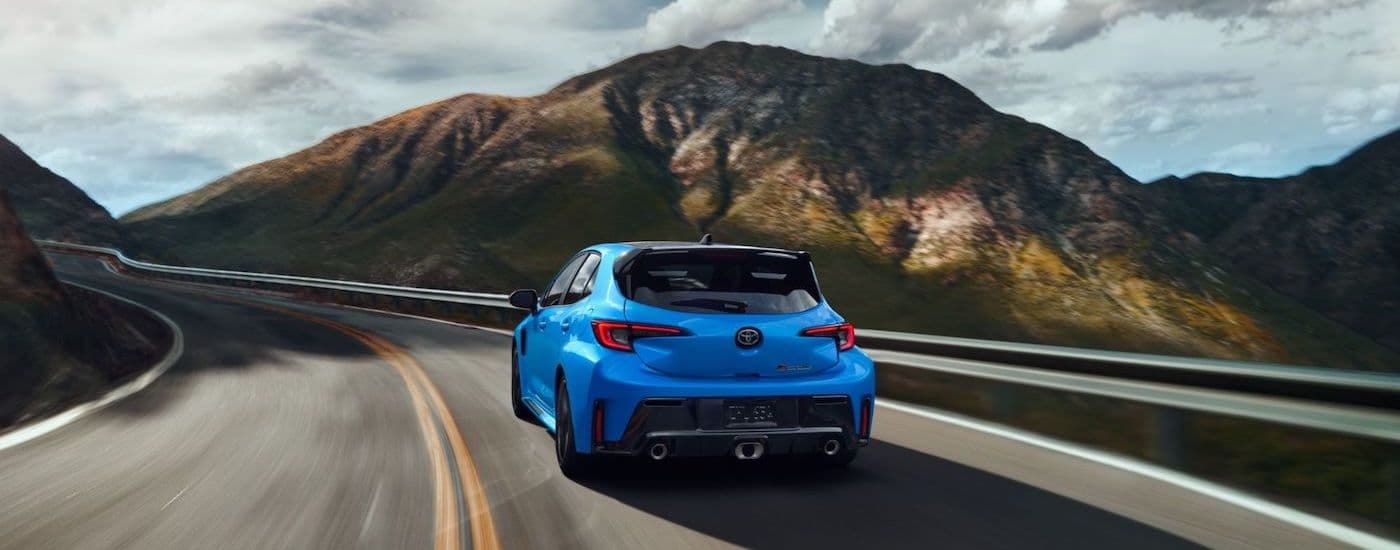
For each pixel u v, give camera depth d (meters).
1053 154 174.88
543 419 6.95
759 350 5.69
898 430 7.85
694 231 157.00
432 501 5.44
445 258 146.88
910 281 139.00
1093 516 5.10
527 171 189.62
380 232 168.00
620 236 154.25
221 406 9.44
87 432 8.05
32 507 5.45
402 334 18.81
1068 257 147.62
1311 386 5.41
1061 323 127.88
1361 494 6.10
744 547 4.58
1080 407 9.71
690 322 5.64
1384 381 4.92
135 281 42.38
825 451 5.79
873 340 10.62
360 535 4.76
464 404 9.30
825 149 185.12
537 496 5.56
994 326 125.12
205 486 5.88
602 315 5.76
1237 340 135.00
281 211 194.00
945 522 5.01
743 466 6.41
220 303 29.38
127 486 5.93
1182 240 159.12
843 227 156.75
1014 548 4.54
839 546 4.59
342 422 8.29
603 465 6.01
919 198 163.75
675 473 6.19
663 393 5.51
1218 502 5.37
